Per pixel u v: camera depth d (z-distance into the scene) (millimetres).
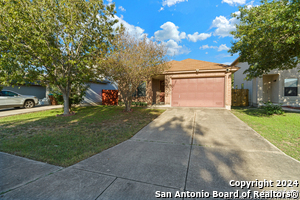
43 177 2682
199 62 13586
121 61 7844
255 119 7348
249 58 9125
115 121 7434
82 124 6809
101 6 8273
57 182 2533
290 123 6422
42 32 6898
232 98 14266
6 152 3783
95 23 8492
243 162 3283
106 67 8227
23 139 4707
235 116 8219
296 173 2854
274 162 3279
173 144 4426
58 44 8148
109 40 8875
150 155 3662
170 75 12141
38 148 4035
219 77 11164
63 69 8492
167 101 12344
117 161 3332
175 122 7180
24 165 3117
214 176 2744
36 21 6898
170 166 3109
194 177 2711
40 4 7219
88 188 2379
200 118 7910
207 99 11523
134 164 3193
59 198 2154
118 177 2699
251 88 13945
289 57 7867
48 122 7137
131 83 9742
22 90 14305
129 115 9008
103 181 2572
